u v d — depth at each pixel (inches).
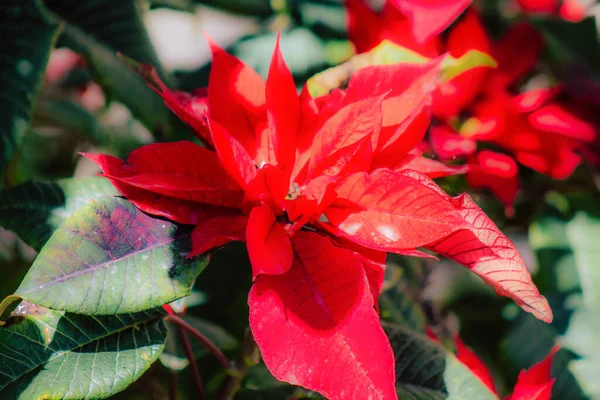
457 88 28.8
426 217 19.7
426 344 24.7
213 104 22.1
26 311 20.3
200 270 19.9
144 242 20.0
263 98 22.4
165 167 21.0
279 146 22.3
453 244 20.5
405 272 30.1
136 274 19.5
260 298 19.4
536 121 29.5
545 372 25.1
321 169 21.5
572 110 29.8
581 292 30.1
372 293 20.2
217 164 21.3
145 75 21.9
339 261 20.0
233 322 31.6
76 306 18.8
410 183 19.6
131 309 19.2
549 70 31.5
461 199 19.9
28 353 19.9
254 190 20.7
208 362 30.7
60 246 19.0
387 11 29.2
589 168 31.3
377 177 19.9
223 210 21.2
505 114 29.6
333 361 18.6
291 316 19.2
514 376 30.0
